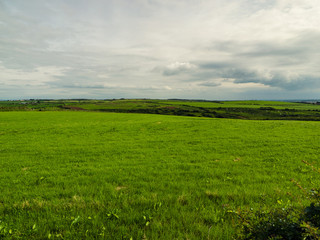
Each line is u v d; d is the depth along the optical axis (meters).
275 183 8.28
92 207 6.00
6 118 49.19
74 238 4.61
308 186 7.80
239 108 148.12
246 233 4.04
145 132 26.47
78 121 43.72
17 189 8.11
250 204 6.08
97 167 11.52
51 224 5.17
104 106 165.88
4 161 13.09
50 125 34.19
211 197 6.83
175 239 4.50
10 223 5.19
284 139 18.38
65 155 14.72
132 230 4.88
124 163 12.31
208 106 168.50
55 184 8.67
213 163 11.91
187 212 5.69
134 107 158.50
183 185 8.22
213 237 4.50
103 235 4.64
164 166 11.38
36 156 14.45
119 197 6.83
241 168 10.70
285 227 3.58
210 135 22.42
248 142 17.97
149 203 6.33
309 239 3.33
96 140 21.36
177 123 32.94
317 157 12.46
